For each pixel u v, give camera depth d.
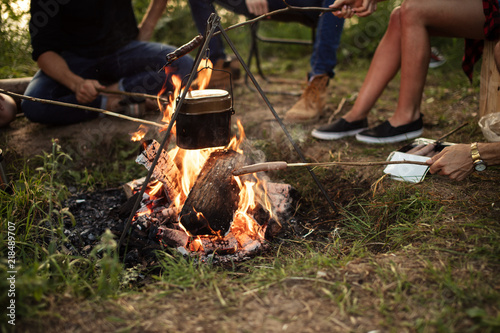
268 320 1.43
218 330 1.39
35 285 1.49
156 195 2.21
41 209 2.14
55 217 2.29
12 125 3.32
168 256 1.91
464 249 1.72
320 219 2.36
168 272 1.81
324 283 1.61
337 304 1.49
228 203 1.96
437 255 1.71
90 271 1.77
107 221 2.36
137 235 2.06
